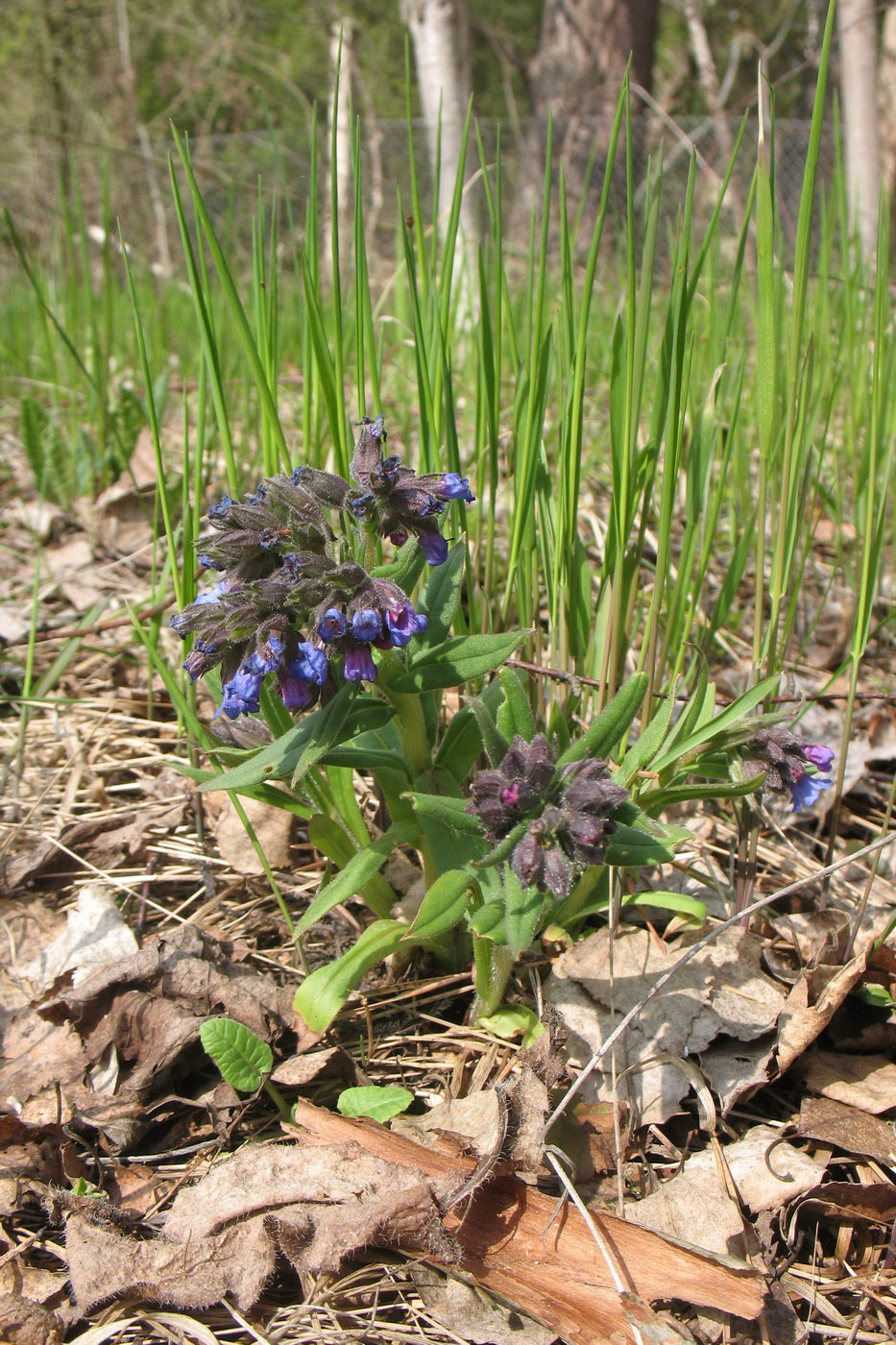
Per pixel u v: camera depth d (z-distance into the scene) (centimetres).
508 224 144
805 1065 36
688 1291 29
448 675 35
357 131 39
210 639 32
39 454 70
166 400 76
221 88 237
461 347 79
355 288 41
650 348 74
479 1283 30
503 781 32
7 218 55
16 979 39
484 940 35
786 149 176
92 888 43
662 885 44
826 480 65
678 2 289
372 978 41
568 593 43
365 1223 31
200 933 40
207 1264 30
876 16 130
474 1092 35
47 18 218
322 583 32
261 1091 36
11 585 63
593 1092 35
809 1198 32
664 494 39
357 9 289
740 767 36
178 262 153
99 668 56
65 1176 33
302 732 34
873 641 59
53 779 49
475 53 299
